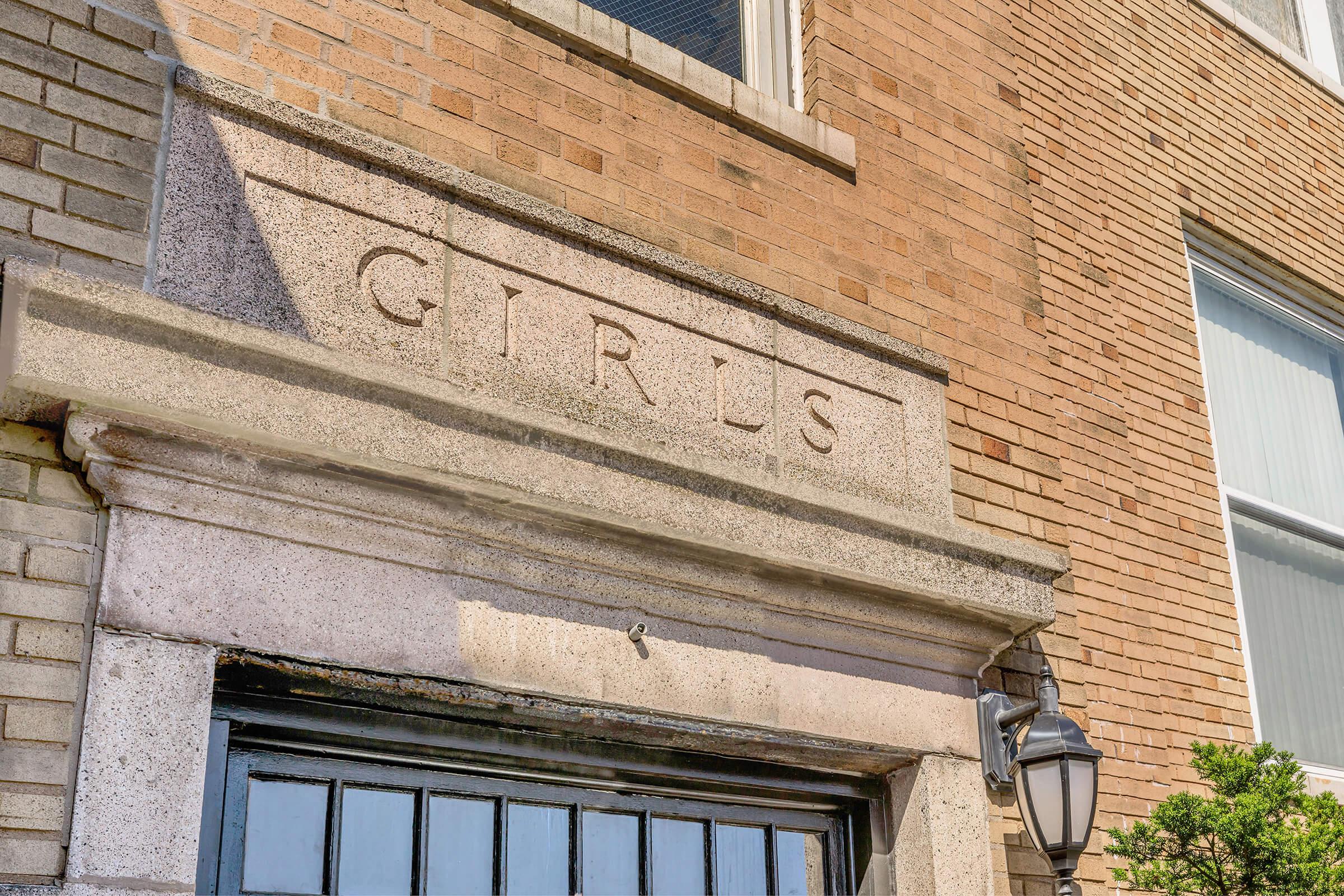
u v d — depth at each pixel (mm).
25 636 3023
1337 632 6949
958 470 5062
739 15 5562
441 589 3664
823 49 5402
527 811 4004
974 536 4703
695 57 5316
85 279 3152
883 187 5348
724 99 4914
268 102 3730
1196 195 7219
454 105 4227
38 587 3074
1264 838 4516
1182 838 4734
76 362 3117
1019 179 5953
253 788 3527
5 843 2873
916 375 5070
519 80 4422
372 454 3477
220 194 3596
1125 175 6828
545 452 3809
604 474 3912
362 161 3877
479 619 3701
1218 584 6207
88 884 2912
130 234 3432
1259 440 7145
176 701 3148
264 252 3613
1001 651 4949
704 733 4102
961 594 4602
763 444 4480
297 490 3412
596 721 3912
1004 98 6090
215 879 3332
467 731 3803
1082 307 6176
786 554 4203
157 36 3682
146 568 3209
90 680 3057
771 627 4301
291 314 3602
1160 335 6566
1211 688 5898
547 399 4004
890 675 4574
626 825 4188
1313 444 7438
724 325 4539
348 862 3617
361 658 3457
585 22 4633
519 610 3793
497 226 4094
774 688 4246
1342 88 8594
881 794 4637
